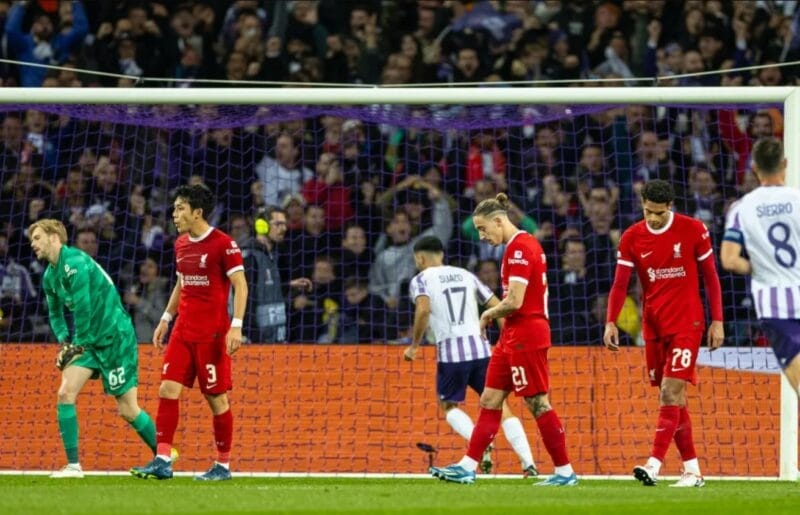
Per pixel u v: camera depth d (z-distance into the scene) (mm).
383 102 35625
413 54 55312
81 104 37062
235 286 30000
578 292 45906
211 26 56062
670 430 28562
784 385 34312
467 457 29531
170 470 30453
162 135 52188
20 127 52812
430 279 34281
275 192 50906
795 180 34625
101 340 31688
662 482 31906
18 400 38531
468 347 34094
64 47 56375
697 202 49812
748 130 51594
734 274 46219
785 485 31000
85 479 31766
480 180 51500
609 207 49156
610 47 55156
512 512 19953
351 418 38375
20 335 43688
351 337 45688
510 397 37844
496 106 40625
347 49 55625
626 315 45625
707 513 19938
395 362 38906
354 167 51781
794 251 23500
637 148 52031
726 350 37688
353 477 35469
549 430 28812
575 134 51844
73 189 50625
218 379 30344
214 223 50812
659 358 28906
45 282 31641
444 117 40531
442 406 34812
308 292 46438
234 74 55594
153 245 49250
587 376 38000
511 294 27844
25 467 38000
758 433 37125
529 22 55625
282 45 55656
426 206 49719
